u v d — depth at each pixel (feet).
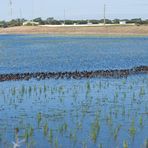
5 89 112.47
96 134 66.13
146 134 68.08
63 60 211.82
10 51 278.46
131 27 587.27
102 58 223.71
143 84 122.72
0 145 61.31
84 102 94.38
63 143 63.21
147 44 357.20
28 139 64.18
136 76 141.38
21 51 278.87
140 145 62.80
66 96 101.86
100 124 73.51
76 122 75.46
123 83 123.65
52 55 244.42
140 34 560.20
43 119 77.71
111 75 142.82
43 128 69.82
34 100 96.78
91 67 179.01
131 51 277.64
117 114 81.76
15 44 362.94
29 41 413.39
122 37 499.92
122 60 212.64
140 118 73.87
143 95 103.40
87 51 278.26
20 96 101.81
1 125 73.10
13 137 65.46
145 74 146.92
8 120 76.95
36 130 69.77
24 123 74.64
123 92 108.17
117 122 75.25
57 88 113.39
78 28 620.08
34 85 117.39
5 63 195.52
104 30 593.83
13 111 85.10
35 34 616.39
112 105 90.84
